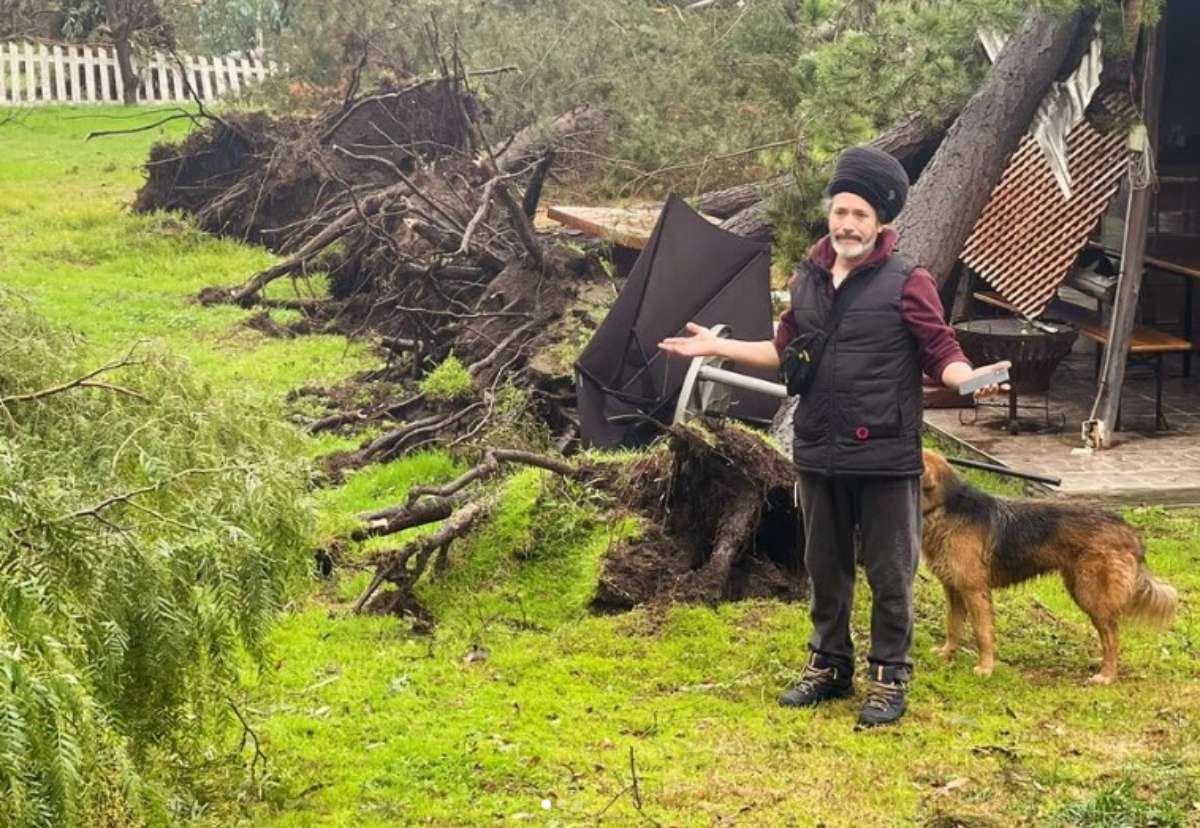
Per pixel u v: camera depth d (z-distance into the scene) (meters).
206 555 4.24
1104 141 10.88
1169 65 14.72
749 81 14.69
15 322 4.88
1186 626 7.06
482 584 7.39
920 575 7.68
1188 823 4.93
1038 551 6.33
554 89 16.81
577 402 9.41
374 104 17.73
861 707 6.05
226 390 5.05
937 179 10.20
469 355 11.46
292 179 17.80
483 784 5.38
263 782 5.20
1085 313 11.89
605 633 6.86
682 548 7.45
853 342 5.74
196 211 19.02
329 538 7.54
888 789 5.28
